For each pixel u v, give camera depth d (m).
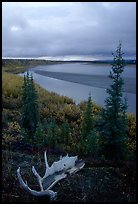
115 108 17.56
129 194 9.58
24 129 22.05
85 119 21.00
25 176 10.46
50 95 42.00
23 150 14.59
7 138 16.25
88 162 12.41
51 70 154.00
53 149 15.66
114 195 9.48
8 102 32.75
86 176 10.53
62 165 10.38
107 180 10.34
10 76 60.06
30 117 23.77
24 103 24.25
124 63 17.70
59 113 31.53
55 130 21.19
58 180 9.88
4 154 12.50
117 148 17.42
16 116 26.61
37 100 24.23
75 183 9.92
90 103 21.33
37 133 18.48
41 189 9.12
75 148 19.44
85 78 90.50
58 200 9.00
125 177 10.67
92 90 57.56
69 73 122.12
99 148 17.44
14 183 9.82
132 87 60.44
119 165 12.34
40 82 75.50
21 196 9.11
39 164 11.95
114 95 17.70
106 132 17.19
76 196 9.27
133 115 29.86
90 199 9.18
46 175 9.84
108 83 72.50
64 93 53.00
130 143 21.81
